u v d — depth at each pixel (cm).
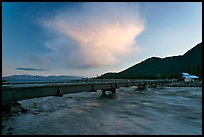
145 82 8531
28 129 1514
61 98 4334
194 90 7056
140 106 2959
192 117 2064
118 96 4856
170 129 1563
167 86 10438
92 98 4338
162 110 2555
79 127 1597
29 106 2778
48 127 1585
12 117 1920
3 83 2420
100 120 1881
